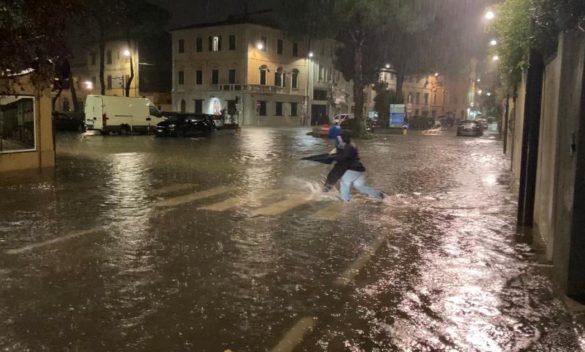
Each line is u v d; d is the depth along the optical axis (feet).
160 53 230.07
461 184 51.13
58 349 14.90
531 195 31.78
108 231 29.07
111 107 122.52
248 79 207.21
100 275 21.47
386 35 170.60
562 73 22.03
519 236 29.43
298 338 15.88
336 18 125.39
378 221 33.22
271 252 25.44
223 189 44.96
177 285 20.42
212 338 15.78
